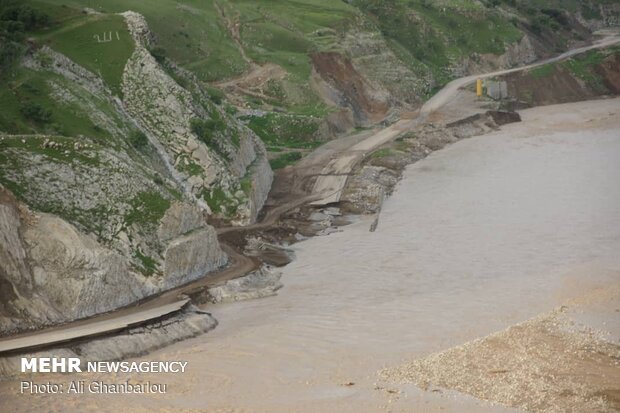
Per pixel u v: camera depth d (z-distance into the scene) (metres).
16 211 66.62
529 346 63.06
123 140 88.38
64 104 85.50
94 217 72.62
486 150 131.75
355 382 57.06
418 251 87.75
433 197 107.44
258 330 67.38
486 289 76.62
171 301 70.88
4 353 55.84
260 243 89.81
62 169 73.06
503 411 52.97
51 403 52.00
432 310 71.75
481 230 93.56
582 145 132.38
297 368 59.59
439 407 53.28
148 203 76.94
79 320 65.44
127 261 72.31
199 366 59.53
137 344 61.91
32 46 92.81
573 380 57.53
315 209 102.75
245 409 52.53
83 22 103.88
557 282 77.62
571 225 93.81
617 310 70.25
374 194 106.00
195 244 78.31
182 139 96.69
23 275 64.12
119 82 99.00
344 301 74.44
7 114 79.69
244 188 98.00
